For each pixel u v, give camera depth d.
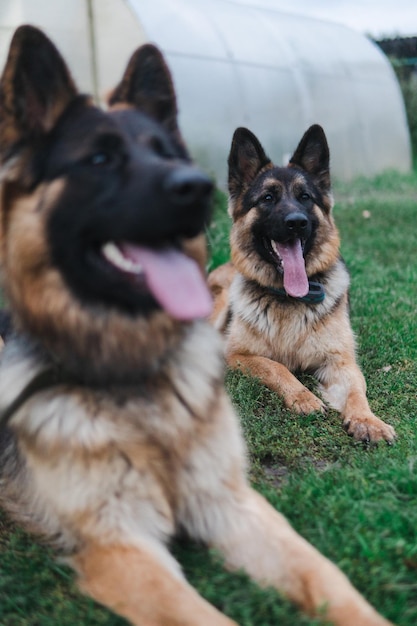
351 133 4.68
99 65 3.46
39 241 0.94
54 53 0.96
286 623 0.85
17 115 0.93
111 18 3.39
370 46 5.33
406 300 2.00
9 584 0.97
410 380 1.52
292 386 1.49
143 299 0.95
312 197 1.71
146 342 0.97
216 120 3.59
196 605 0.84
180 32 3.62
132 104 1.05
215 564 0.97
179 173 0.90
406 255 2.60
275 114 4.01
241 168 1.79
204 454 1.00
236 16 4.23
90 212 0.94
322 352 1.61
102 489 0.95
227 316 1.81
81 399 0.96
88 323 0.96
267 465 1.24
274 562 0.95
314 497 1.10
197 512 1.01
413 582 0.93
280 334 1.63
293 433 1.32
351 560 0.97
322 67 4.54
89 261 0.96
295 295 1.59
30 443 0.98
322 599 0.87
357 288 2.11
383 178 4.68
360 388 1.48
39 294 0.96
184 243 0.99
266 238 1.68
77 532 0.96
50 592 0.97
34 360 0.99
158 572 0.89
